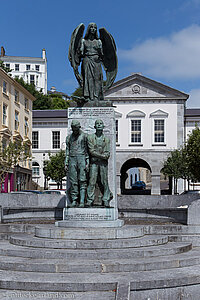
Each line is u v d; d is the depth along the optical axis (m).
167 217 12.52
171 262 7.23
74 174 10.20
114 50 11.66
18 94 41.28
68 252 7.48
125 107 45.38
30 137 45.53
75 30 11.24
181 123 44.66
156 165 44.41
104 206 10.12
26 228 10.25
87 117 10.85
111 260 7.28
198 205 10.36
